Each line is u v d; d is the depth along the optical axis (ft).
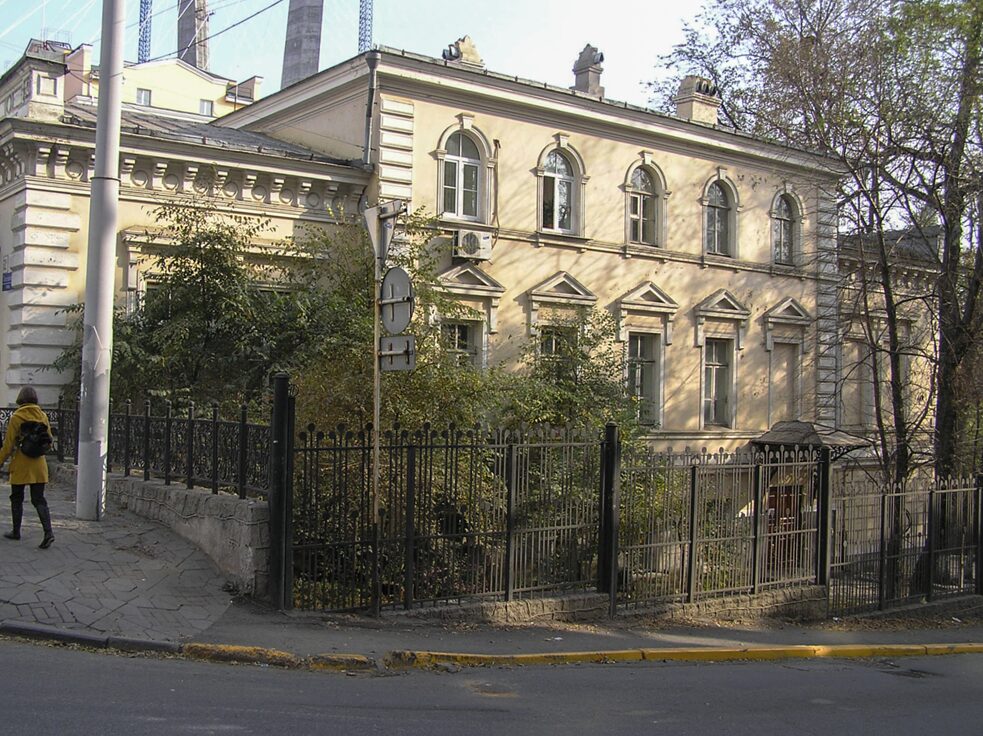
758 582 45.29
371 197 68.23
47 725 19.98
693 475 42.98
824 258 76.33
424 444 35.37
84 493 39.42
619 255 80.18
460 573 36.19
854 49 62.64
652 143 82.33
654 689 28.89
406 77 67.97
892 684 33.30
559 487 38.81
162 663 26.66
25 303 57.77
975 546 55.93
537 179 75.36
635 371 81.51
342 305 56.59
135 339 54.44
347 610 34.06
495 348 72.64
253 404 49.21
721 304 87.25
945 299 64.28
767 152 88.63
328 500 33.94
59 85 58.80
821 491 47.83
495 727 22.84
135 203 61.05
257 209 64.75
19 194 58.70
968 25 59.88
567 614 38.19
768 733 24.31
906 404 68.80
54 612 29.19
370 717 22.82
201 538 36.40
